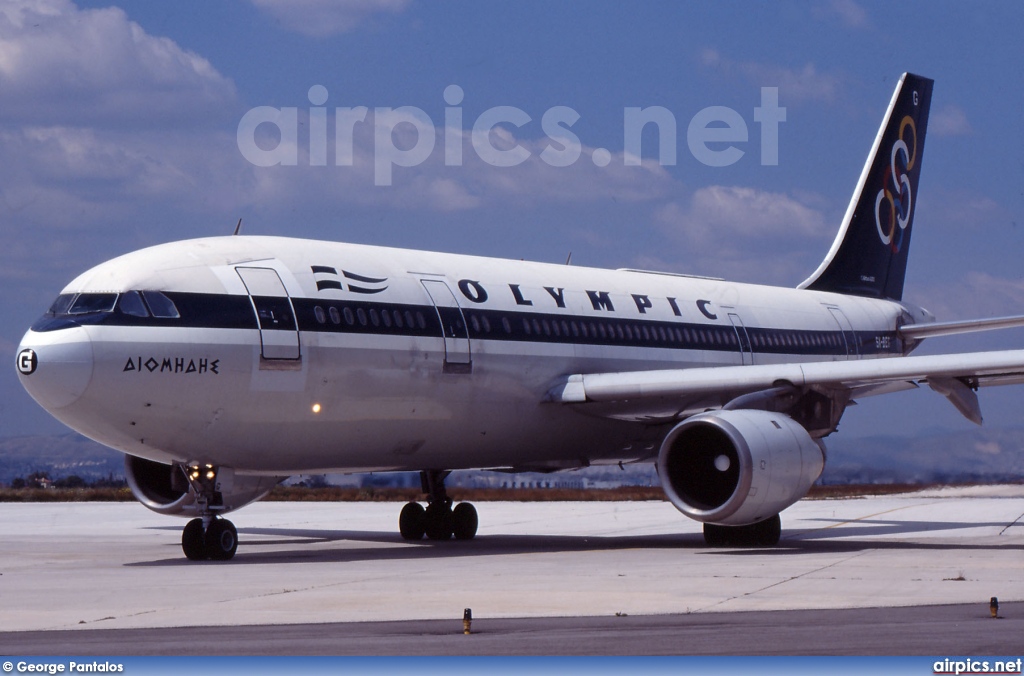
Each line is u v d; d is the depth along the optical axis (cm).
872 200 6131
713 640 1717
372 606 2170
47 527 5147
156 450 3178
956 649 1614
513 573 2786
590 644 1692
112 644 1731
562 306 4153
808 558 3169
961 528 4781
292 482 7194
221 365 3148
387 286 3609
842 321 5581
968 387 3700
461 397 3731
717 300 4928
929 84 6456
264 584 2581
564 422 4094
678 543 3994
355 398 3438
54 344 2983
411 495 8631
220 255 3338
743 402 3681
